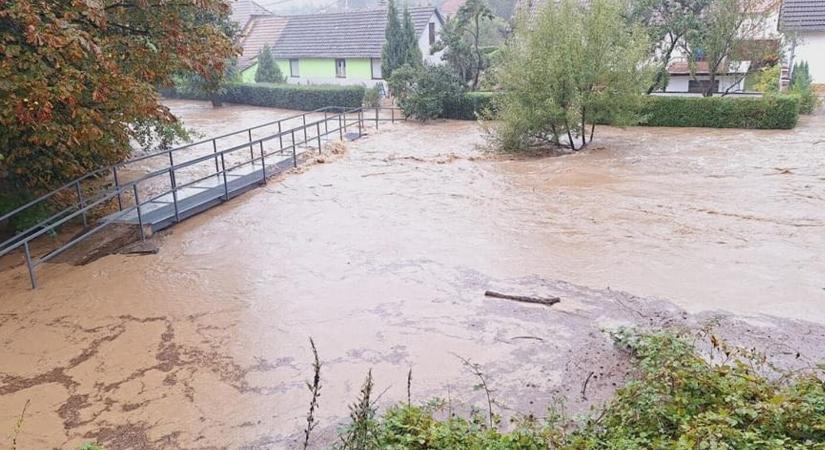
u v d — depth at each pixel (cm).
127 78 971
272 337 720
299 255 995
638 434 442
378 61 3741
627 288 820
